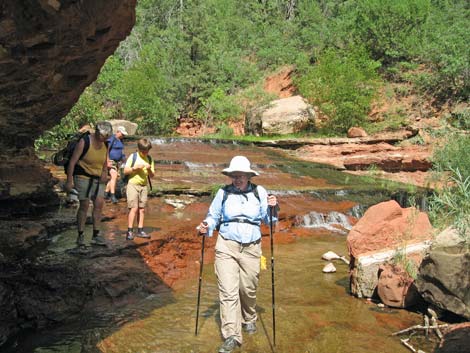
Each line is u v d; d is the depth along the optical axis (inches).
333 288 240.5
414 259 222.7
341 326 187.5
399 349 167.8
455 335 151.1
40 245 247.9
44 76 181.2
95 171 247.4
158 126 1272.1
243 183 171.3
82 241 248.4
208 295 224.2
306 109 1053.2
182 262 275.4
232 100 1269.7
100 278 214.4
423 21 1206.3
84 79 209.6
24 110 231.5
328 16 1754.4
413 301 207.9
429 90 1084.5
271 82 1406.3
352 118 995.3
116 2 150.8
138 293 220.7
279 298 220.4
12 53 144.9
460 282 182.5
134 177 270.4
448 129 776.9
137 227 309.6
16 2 121.1
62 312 190.1
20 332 178.2
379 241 238.1
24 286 196.2
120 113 1289.4
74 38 150.3
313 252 330.3
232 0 2021.4
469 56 1020.5
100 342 168.7
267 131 1045.2
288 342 169.9
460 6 1381.6
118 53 1620.3
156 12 2015.3
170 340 170.6
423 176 725.3
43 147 581.3
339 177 631.8
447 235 191.5
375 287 222.8
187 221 345.4
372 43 1225.4
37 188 319.6
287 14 1956.2
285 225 406.9
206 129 1279.5
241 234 167.2
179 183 458.9
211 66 1401.3
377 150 803.4
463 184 246.5
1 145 290.2
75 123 717.9
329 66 1017.5
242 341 168.7
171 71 1409.9
